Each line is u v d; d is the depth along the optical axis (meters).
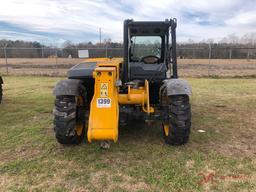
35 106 7.35
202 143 4.50
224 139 4.71
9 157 4.01
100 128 3.61
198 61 27.83
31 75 16.08
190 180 3.29
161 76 4.89
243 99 8.38
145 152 4.12
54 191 3.10
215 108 7.11
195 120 5.92
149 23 4.80
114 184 3.24
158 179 3.32
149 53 5.27
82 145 4.41
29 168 3.65
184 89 4.05
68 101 4.08
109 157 3.97
